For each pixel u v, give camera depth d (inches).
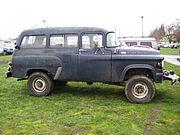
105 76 371.9
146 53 365.1
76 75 379.6
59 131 255.6
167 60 1111.6
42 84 395.2
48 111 319.9
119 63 366.3
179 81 374.0
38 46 393.1
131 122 281.3
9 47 1578.5
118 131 254.8
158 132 253.3
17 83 506.6
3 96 398.9
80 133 250.8
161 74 359.9
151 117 299.1
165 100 374.0
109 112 315.9
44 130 257.9
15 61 396.5
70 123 275.7
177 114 311.1
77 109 328.8
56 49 386.0
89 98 384.8
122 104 352.2
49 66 386.0
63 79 383.9
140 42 783.7
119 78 368.5
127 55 364.8
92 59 372.8
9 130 258.2
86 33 378.9
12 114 308.0
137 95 361.1
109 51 370.3
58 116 300.7
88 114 308.2
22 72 395.9
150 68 359.6
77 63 377.7
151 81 358.6
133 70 373.7
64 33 385.1
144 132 253.3
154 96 387.2
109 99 378.9
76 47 380.2
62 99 378.6
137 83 360.5
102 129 259.3
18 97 390.0
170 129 261.7
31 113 312.0
